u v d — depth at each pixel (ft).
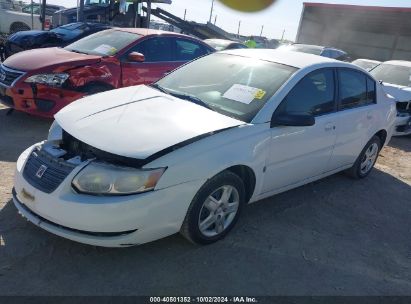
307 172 14.10
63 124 10.62
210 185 10.43
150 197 9.29
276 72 13.12
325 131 13.87
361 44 79.15
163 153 9.48
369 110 16.30
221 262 10.62
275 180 12.72
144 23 47.21
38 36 30.07
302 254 11.52
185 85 13.71
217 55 15.08
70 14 46.14
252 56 14.29
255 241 11.81
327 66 14.20
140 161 9.25
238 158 10.80
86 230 9.20
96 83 19.76
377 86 17.19
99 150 9.57
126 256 10.36
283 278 10.36
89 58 19.93
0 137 17.78
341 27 79.97
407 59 72.64
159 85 14.19
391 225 14.28
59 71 18.79
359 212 14.89
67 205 9.13
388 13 72.38
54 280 9.27
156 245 10.94
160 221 9.69
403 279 11.10
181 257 10.61
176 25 58.13
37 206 9.64
